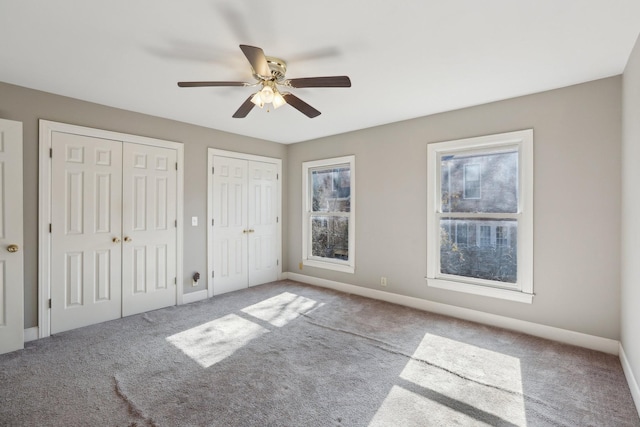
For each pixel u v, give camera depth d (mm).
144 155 3592
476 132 3287
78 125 3119
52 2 1672
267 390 2086
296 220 5156
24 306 2834
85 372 2291
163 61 2359
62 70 2500
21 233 2695
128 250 3475
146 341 2824
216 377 2236
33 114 2867
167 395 2020
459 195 3500
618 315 2580
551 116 2863
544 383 2176
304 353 2609
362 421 1796
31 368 2346
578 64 2375
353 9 1735
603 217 2633
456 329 3117
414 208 3766
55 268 2998
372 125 4066
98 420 1778
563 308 2832
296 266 5168
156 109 3441
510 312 3121
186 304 3895
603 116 2623
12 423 1745
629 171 2240
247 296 4242
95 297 3246
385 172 4016
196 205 4078
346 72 2512
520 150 3096
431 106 3320
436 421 1797
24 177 2830
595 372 2314
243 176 4633
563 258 2824
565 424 1772
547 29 1920
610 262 2609
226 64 2406
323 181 4848
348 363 2447
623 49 2148
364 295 4254
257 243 4836
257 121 3900
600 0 1646
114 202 3365
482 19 1823
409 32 1960
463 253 3480
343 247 4598
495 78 2625
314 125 4082
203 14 1787
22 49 2178
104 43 2104
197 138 4082
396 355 2580
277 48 2150
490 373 2307
